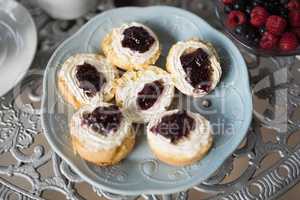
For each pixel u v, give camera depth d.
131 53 0.62
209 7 0.70
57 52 0.63
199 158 0.57
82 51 0.64
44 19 0.69
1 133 0.61
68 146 0.58
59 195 0.58
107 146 0.57
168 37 0.66
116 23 0.66
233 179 0.58
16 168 0.59
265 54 0.65
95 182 0.56
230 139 0.59
